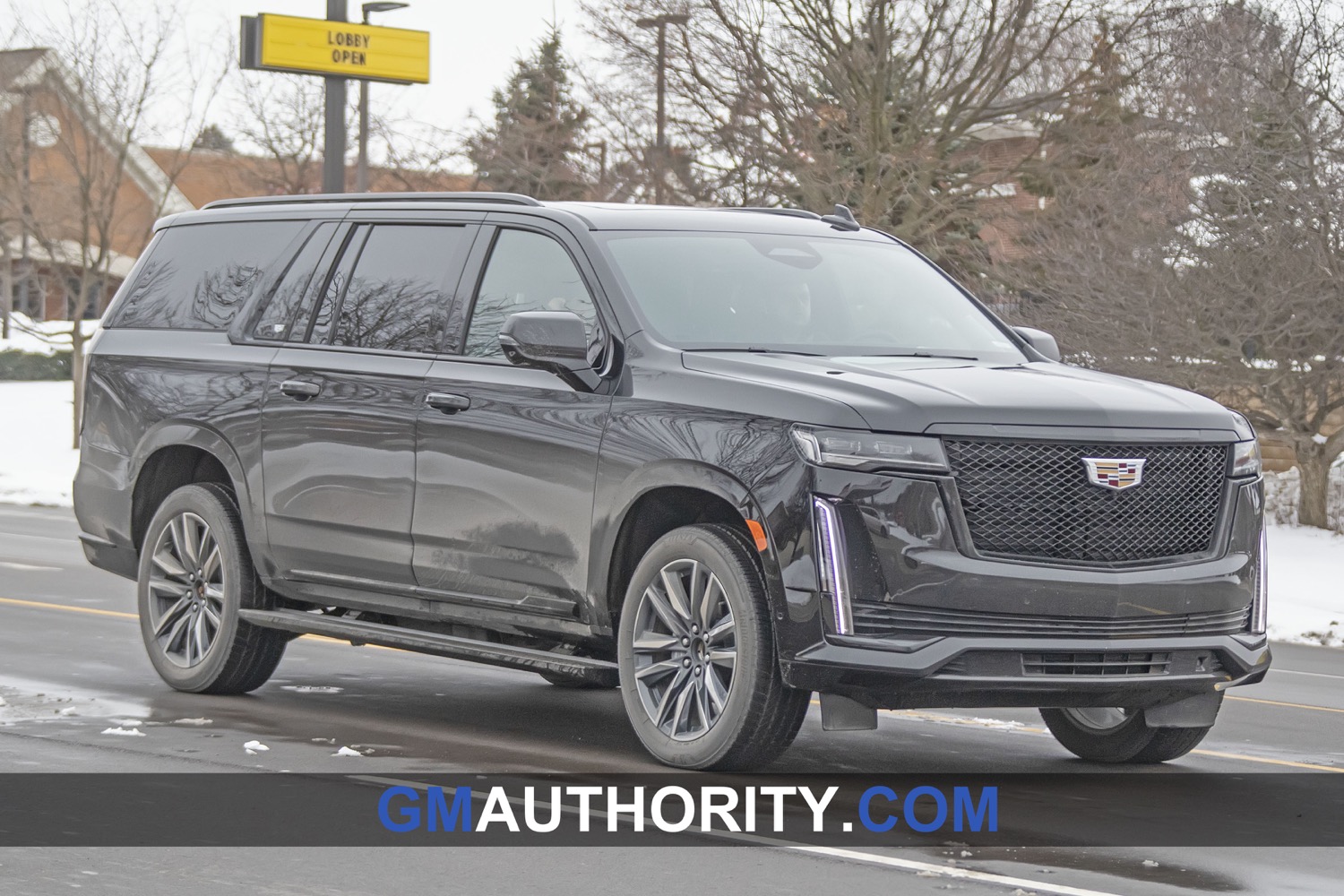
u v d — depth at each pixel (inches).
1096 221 1355.8
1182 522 418.0
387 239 512.7
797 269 484.1
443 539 472.7
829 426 398.9
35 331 2284.7
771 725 411.2
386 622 517.7
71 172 2145.7
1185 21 1414.9
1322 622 944.9
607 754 449.7
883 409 399.2
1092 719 473.4
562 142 1782.7
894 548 393.4
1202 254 1283.2
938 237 1635.1
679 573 427.8
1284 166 1257.4
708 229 487.8
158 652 545.6
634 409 433.1
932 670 391.5
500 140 1882.4
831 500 395.9
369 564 493.0
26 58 1998.0
